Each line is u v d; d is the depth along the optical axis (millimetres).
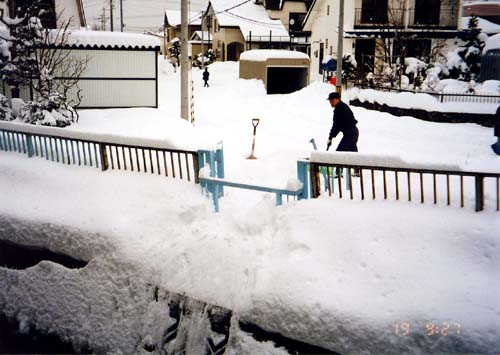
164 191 7219
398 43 30000
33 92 17969
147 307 6191
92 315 6629
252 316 5320
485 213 5281
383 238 5336
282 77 33906
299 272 5289
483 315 4469
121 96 19781
